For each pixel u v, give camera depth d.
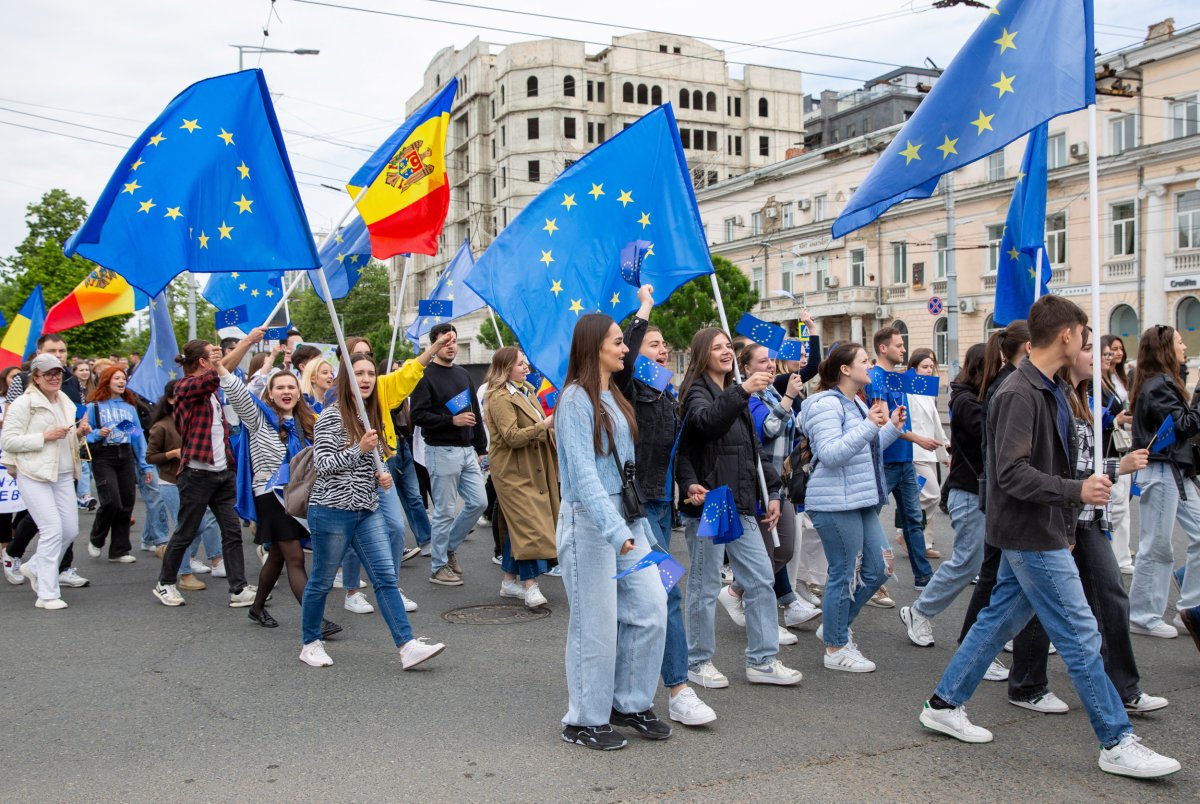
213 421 7.23
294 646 6.10
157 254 5.64
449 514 7.85
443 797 3.83
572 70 72.12
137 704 4.99
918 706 4.89
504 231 5.75
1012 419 4.12
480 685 5.29
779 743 4.39
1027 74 4.84
